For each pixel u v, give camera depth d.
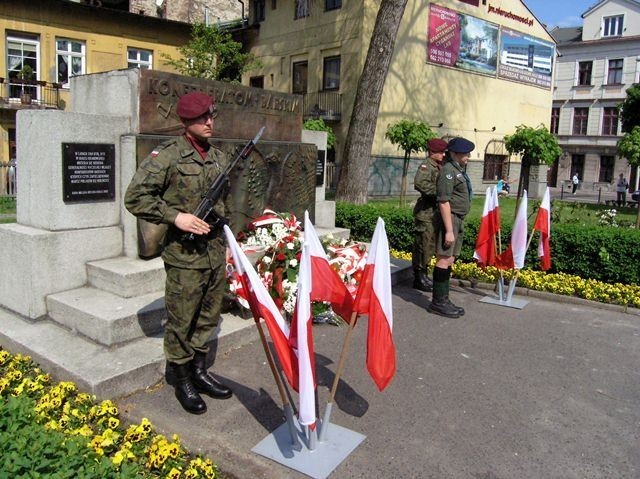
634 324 6.17
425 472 3.25
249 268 3.32
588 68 45.84
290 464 3.26
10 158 21.58
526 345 5.39
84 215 5.28
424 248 7.15
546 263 7.31
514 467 3.34
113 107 5.69
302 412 3.09
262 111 6.97
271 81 26.41
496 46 27.53
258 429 3.65
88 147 5.23
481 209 19.03
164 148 3.61
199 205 3.62
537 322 6.14
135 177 3.50
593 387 4.48
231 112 6.52
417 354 5.05
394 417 3.87
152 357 4.29
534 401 4.20
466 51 25.91
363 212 9.53
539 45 30.22
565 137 47.06
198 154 3.68
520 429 3.78
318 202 8.30
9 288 5.20
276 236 5.91
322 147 8.28
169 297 3.70
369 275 3.40
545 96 31.55
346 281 5.95
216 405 3.95
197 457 3.27
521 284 7.53
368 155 11.84
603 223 10.92
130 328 4.55
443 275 6.18
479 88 27.02
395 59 22.59
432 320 6.05
